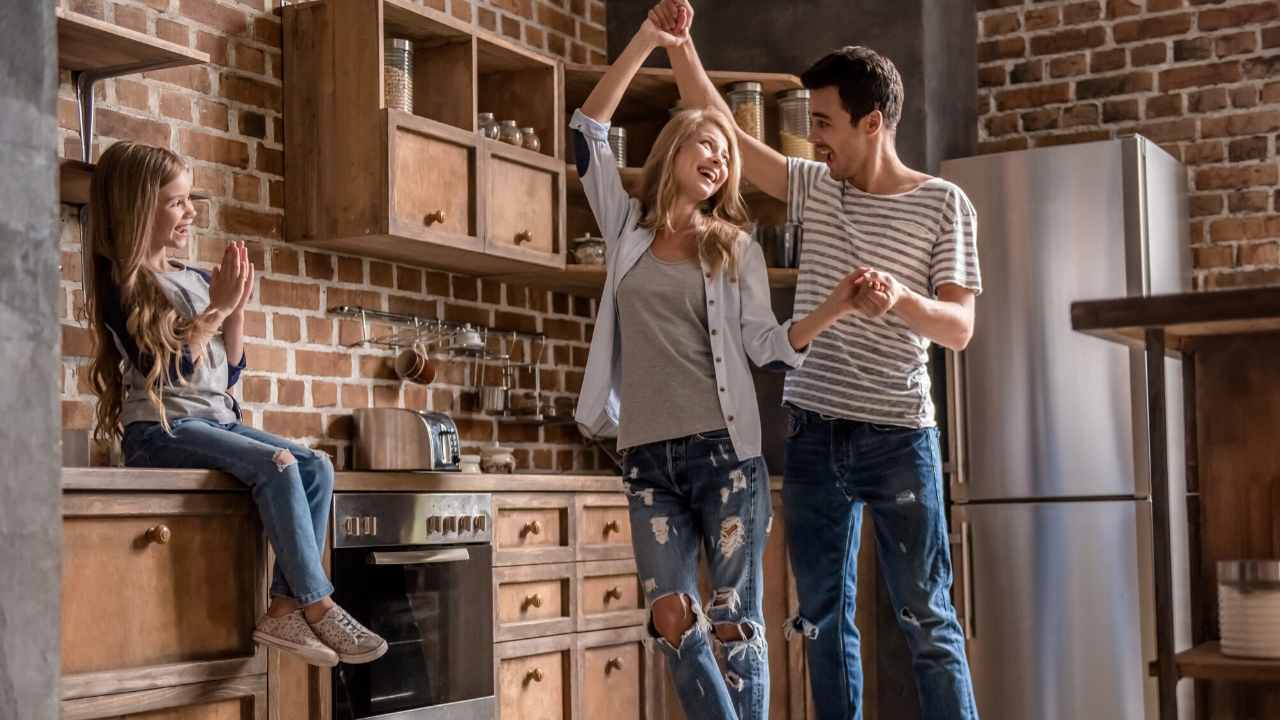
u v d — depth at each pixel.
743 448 2.79
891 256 2.87
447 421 3.77
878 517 2.83
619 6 5.27
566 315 4.90
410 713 3.36
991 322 4.60
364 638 2.77
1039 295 4.54
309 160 3.83
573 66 4.54
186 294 2.93
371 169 3.75
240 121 3.74
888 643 4.65
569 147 4.91
